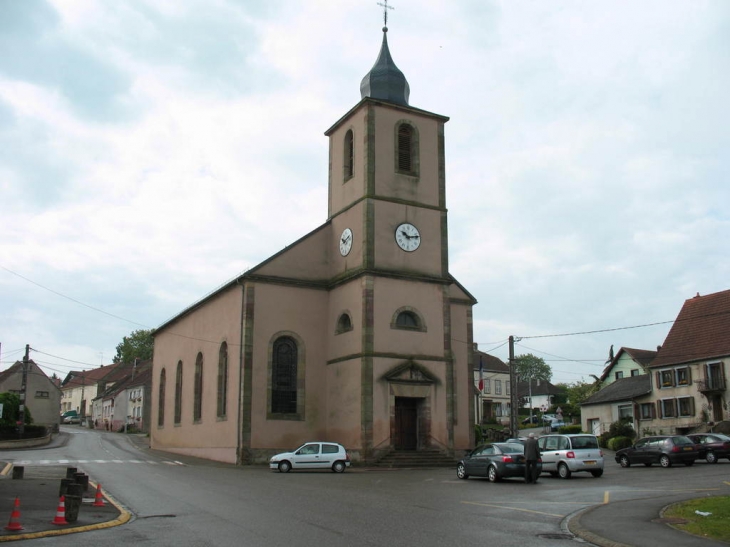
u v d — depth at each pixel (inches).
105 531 541.0
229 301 1593.3
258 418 1448.1
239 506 691.4
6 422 2342.5
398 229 1525.6
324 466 1240.8
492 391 4050.2
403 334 1470.2
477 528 552.4
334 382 1504.7
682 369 2107.5
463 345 1675.7
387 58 1659.7
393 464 1366.9
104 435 2950.3
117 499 753.6
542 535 523.5
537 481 1018.7
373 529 542.6
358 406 1411.2
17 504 539.5
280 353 1513.3
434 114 1627.7
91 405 4574.3
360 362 1423.5
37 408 3245.6
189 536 512.7
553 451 1114.7
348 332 1483.8
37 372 3284.9
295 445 1472.7
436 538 504.1
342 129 1652.3
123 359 4906.5
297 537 506.6
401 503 719.7
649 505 677.9
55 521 567.5
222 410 1593.3
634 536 506.6
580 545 485.4
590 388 3373.5
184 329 1952.5
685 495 780.6
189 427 1808.6
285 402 1496.1
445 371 1498.5
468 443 1622.8
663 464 1347.2
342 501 736.3
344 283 1524.4
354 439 1409.9
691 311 2208.4
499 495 808.3
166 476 1087.6
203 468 1320.1
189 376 1861.5
